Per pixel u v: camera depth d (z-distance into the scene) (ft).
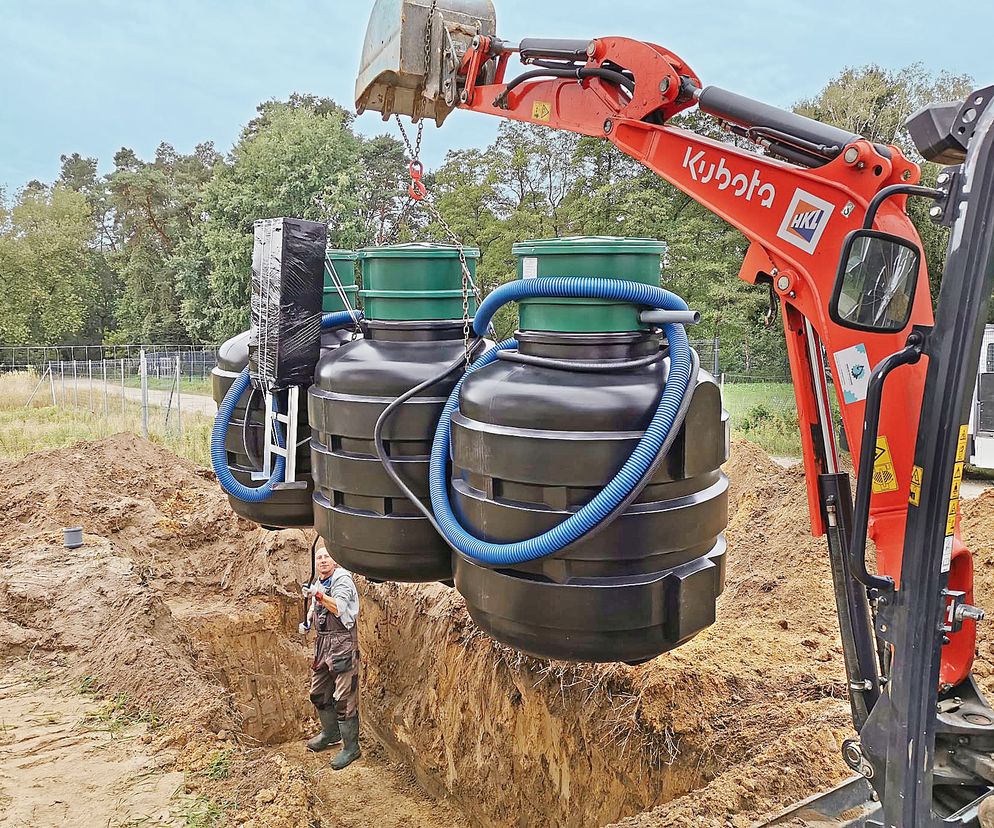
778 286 10.04
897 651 8.98
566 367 10.83
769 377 86.84
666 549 10.44
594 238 11.39
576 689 19.62
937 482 8.59
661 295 10.92
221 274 139.95
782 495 30.35
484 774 22.74
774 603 23.57
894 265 9.18
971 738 9.54
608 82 11.80
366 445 13.53
